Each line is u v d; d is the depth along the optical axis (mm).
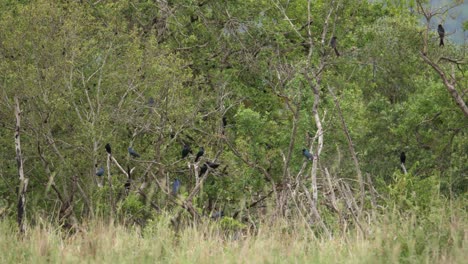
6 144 58531
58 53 57750
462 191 57812
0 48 58125
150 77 59625
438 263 29781
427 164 63000
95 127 56594
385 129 65688
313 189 44844
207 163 47594
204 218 41469
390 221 33781
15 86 56688
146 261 31062
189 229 35844
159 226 35969
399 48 74188
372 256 29688
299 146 55844
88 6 67438
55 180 57250
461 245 31391
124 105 59156
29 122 57250
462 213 33906
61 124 58719
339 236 36594
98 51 61438
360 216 38406
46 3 58594
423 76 74188
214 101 70312
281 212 42688
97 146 57188
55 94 56281
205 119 67312
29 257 32125
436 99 64188
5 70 57250
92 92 60125
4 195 59094
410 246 30125
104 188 51156
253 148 55719
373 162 63938
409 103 67938
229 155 56031
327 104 58906
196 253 31750
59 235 36406
